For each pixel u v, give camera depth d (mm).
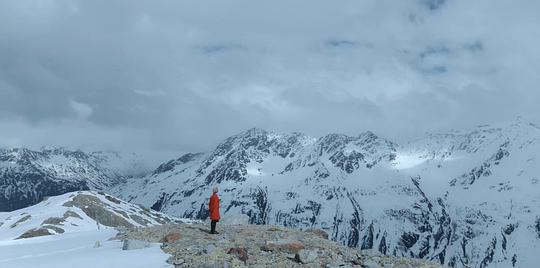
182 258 28344
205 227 38812
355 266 28375
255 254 29516
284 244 30562
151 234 36531
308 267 27703
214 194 36625
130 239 34562
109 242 35500
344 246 33688
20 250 37000
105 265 27531
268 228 39812
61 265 28125
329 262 28500
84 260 28734
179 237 33375
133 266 27312
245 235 35438
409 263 29938
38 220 164750
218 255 28641
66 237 43156
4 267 28953
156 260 28344
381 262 29891
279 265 27719
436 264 30391
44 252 35062
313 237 36219
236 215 46094
